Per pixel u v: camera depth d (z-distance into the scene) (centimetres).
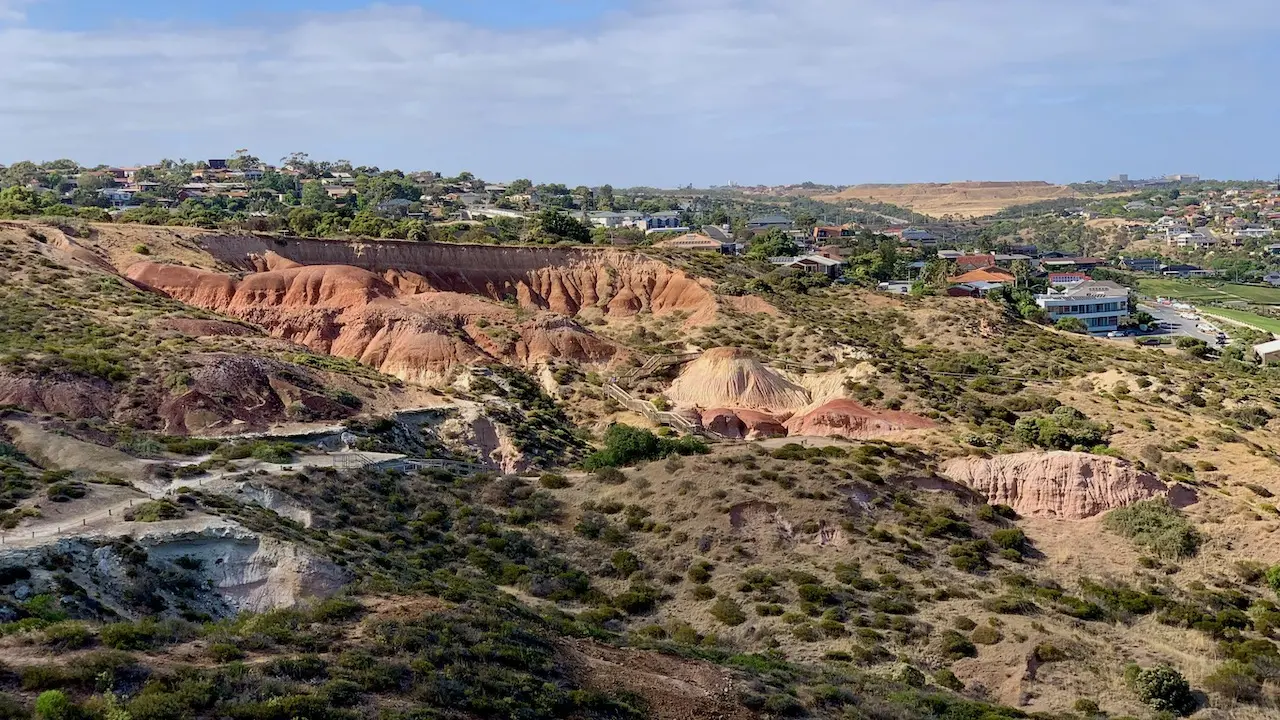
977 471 6788
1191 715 4138
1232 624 5084
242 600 3872
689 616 4856
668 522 5681
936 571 5416
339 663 2955
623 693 3284
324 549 4253
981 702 4062
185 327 8538
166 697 2475
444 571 4744
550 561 5256
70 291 8775
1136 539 6156
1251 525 6269
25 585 3372
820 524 5631
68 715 2338
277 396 7225
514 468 7419
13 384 6481
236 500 4859
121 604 3562
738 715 3291
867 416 8844
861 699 3678
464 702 2891
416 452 7162
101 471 5134
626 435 6900
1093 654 4512
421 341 9662
